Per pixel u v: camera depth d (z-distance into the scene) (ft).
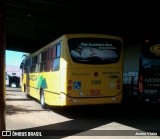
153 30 62.34
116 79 38.99
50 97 43.39
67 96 36.94
